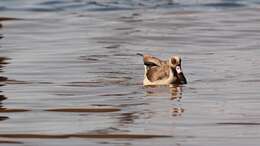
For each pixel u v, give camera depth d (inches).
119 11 1663.4
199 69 1019.3
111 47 1206.9
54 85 916.0
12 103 817.5
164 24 1464.1
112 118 745.0
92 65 1050.1
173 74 925.8
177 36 1318.9
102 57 1114.1
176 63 930.1
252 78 948.6
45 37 1318.9
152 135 677.3
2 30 1412.4
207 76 970.1
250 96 842.2
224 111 769.6
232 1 1790.1
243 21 1507.1
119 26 1441.9
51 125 716.7
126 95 858.1
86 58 1106.1
